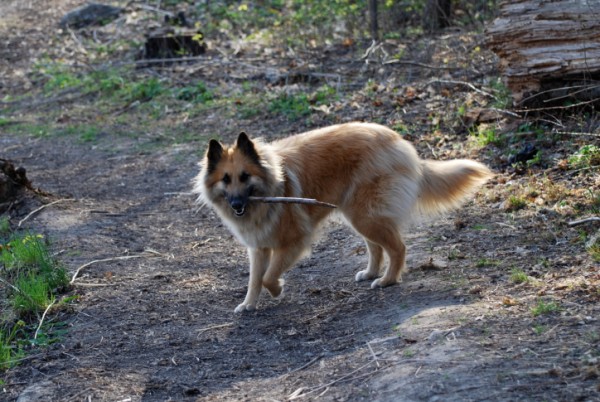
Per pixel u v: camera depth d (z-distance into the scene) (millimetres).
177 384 5141
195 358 5574
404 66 14039
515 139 9453
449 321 5195
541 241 6805
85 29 21766
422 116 11422
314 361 5211
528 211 7582
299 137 6695
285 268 6434
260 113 13461
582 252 6293
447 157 9773
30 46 21234
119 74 17297
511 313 5168
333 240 8305
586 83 9234
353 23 17359
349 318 5945
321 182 6477
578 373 4184
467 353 4605
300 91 13883
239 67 16125
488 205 8070
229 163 6117
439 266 6641
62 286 7176
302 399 4598
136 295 6996
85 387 5156
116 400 4957
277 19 19250
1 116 16328
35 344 6004
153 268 7801
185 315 6488
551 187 7824
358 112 12211
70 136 14219
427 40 15195
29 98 17453
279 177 6219
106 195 10617
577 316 4910
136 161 12234
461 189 6727
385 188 6410
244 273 7590
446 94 11930
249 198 6082
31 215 9469
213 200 6340
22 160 12914
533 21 9328
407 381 4414
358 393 4484
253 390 4906
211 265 7867
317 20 17906
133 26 21141
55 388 5176
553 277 5828
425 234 7676
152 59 17578
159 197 10438
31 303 6633
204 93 15016
